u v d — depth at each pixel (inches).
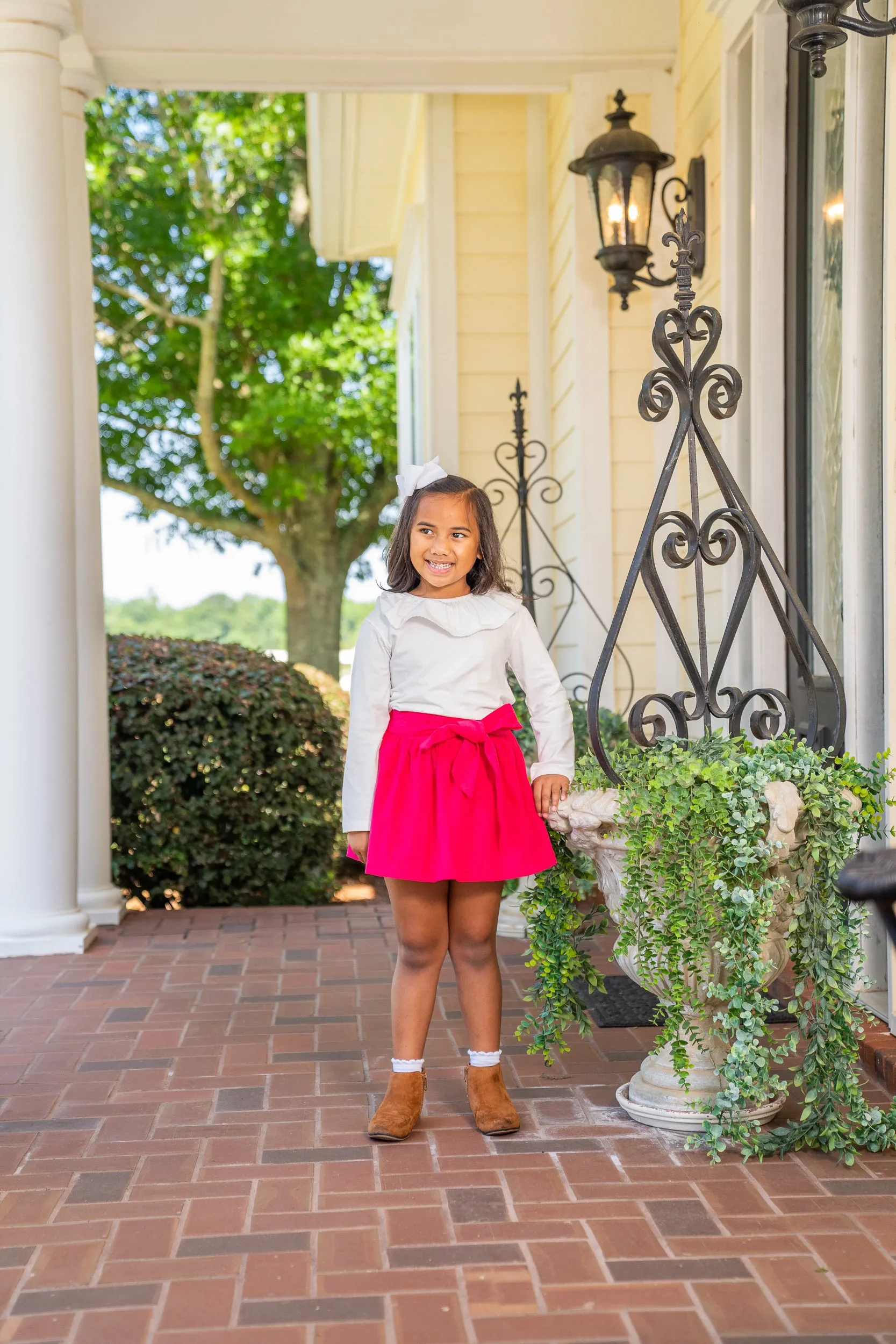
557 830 104.2
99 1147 99.9
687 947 95.7
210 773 210.1
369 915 195.6
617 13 192.2
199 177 526.0
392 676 104.3
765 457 155.3
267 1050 125.2
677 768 94.0
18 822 168.7
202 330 530.6
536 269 251.0
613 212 179.5
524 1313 73.6
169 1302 75.4
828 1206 87.7
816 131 147.6
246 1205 88.7
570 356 223.5
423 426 273.9
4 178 167.0
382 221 351.3
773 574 154.6
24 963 163.3
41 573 167.9
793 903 98.4
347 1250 81.7
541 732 106.0
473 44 191.2
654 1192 90.1
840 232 140.4
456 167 252.1
